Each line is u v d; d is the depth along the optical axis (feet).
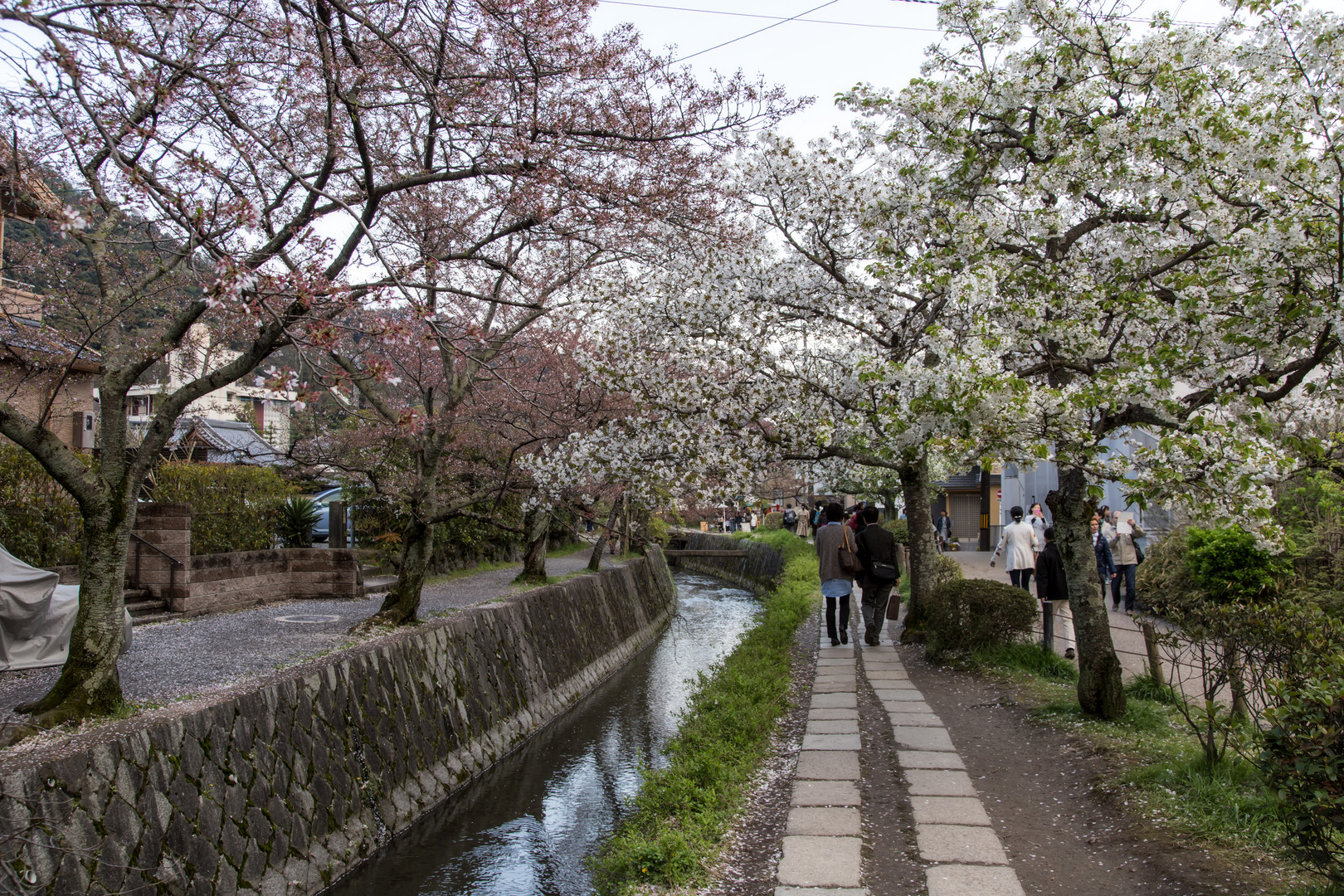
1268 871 12.44
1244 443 15.12
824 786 18.58
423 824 24.62
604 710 38.93
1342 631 14.16
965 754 20.29
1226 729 15.64
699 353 24.30
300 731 21.26
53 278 25.07
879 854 14.85
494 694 32.58
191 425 52.11
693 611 75.25
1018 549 41.47
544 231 25.88
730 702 26.05
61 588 24.86
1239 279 17.87
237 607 37.81
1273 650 14.93
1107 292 19.07
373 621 30.04
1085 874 13.50
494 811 26.17
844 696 27.32
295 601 41.01
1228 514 16.30
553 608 42.16
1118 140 19.33
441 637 30.17
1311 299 16.29
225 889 17.29
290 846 19.48
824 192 25.61
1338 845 11.09
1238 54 19.16
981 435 16.16
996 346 16.42
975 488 100.12
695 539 132.05
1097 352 18.51
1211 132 17.69
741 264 25.82
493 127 21.53
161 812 16.46
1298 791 10.90
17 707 17.71
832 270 26.22
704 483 23.89
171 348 18.79
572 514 50.01
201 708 18.52
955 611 30.96
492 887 20.93
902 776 18.93
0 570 23.24
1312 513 31.32
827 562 37.40
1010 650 29.50
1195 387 19.17
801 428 23.27
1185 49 19.88
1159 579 36.50
